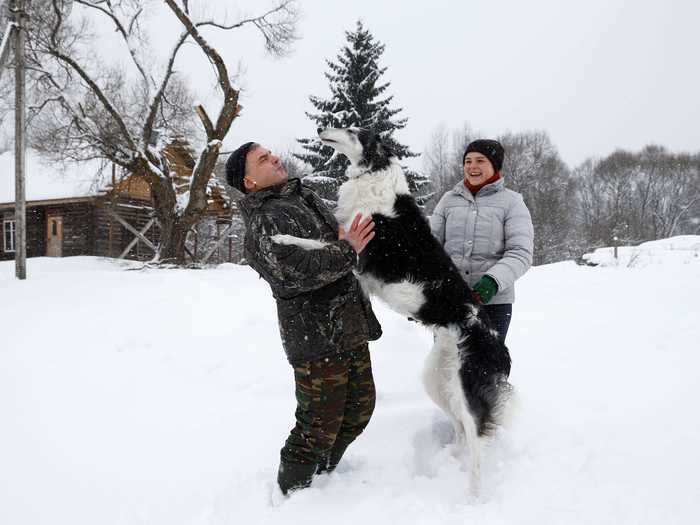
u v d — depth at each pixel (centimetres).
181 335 548
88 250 1852
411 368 460
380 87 2342
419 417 361
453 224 335
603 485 265
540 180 3697
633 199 4659
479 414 285
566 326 597
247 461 307
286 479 272
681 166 4581
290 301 262
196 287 805
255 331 546
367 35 2339
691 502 244
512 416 301
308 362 265
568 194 4125
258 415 367
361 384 286
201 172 1438
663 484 260
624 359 464
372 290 316
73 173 1948
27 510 262
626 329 561
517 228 317
